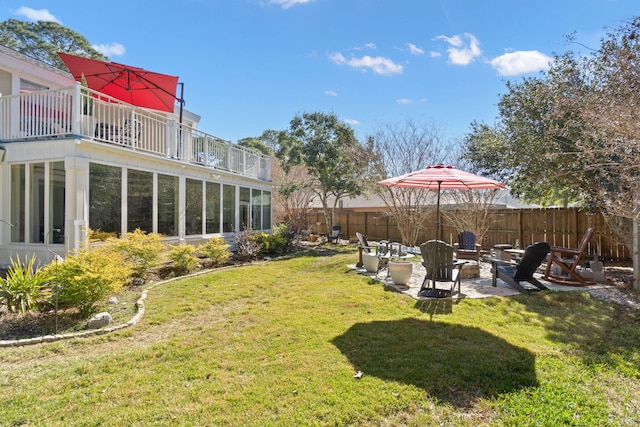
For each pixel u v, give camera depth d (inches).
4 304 198.7
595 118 197.6
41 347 161.5
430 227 615.2
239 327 185.9
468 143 469.1
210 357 148.5
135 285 282.4
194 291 266.1
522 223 475.2
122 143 329.4
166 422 104.3
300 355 148.6
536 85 328.5
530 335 175.2
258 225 608.7
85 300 203.0
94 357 151.3
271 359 145.6
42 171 300.4
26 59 381.1
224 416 106.9
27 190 303.7
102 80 389.1
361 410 109.4
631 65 191.8
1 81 362.6
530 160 331.0
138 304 226.4
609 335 177.2
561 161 304.5
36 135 295.9
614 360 145.2
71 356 153.1
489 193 483.5
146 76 385.1
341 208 812.6
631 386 125.2
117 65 361.4
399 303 229.5
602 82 257.0
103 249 263.1
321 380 127.1
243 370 136.1
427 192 555.5
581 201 350.6
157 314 210.2
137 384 126.1
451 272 247.6
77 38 987.3
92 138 298.5
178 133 405.1
